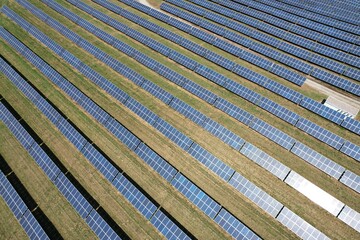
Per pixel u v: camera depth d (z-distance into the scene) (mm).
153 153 40344
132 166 40312
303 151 38906
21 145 44156
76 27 67750
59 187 38594
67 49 60969
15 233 35562
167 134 42875
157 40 61969
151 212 35188
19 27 69938
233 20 69062
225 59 54062
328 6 72000
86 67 54719
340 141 39344
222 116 44969
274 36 62781
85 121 46531
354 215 32562
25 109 49531
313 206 34469
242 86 47844
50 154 42969
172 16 70812
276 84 48156
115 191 37906
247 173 38312
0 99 52000
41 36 64688
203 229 34031
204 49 56875
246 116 43562
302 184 35906
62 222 36031
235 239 32531
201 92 47938
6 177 39844
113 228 35062
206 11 70250
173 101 46906
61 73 55469
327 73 50156
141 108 46531
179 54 55594
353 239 31734
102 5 75312
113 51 59438
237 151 40281
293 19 67562
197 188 36344
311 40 61438
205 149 41125
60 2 78188
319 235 31562
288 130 42438
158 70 53125
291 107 45656
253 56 54688
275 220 33781
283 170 37250
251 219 34344
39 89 52906
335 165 36906
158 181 38344
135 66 55344
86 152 41750
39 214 37031
